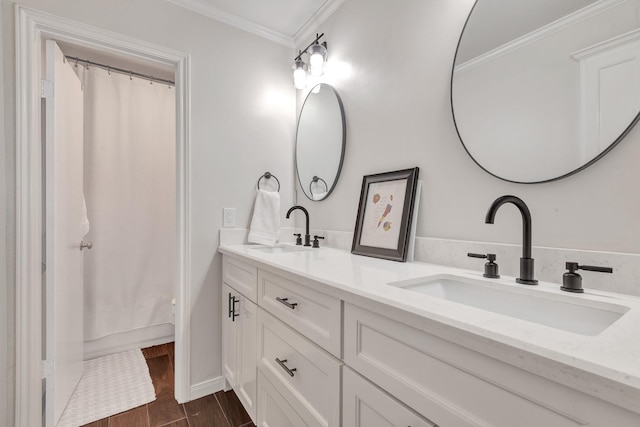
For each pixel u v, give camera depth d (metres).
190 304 1.68
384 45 1.41
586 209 0.79
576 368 0.38
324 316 0.87
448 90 1.13
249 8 1.77
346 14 1.65
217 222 1.77
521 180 0.91
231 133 1.82
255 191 1.91
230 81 1.83
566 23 0.82
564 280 0.74
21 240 1.30
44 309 1.54
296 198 2.07
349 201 1.61
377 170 1.44
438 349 0.56
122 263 2.25
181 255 1.67
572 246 0.81
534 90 0.89
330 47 1.77
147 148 2.36
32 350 1.33
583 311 0.67
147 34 1.58
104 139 2.20
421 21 1.24
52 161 1.41
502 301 0.81
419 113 1.24
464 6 1.09
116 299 2.23
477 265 1.00
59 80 1.49
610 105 0.74
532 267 0.81
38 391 1.36
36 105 1.35
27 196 1.32
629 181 0.72
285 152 2.05
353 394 0.76
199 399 1.67
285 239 2.02
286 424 1.06
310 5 1.75
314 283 0.89
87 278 2.13
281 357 1.10
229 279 1.63
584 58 0.79
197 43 1.72
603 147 0.75
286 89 2.06
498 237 0.97
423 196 1.22
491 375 0.48
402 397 0.62
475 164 1.04
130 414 1.55
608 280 0.74
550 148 0.85
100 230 2.17
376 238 1.34
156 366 2.06
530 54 0.90
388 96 1.39
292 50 2.08
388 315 0.65
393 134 1.36
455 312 0.56
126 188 2.27
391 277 0.88
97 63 2.23
